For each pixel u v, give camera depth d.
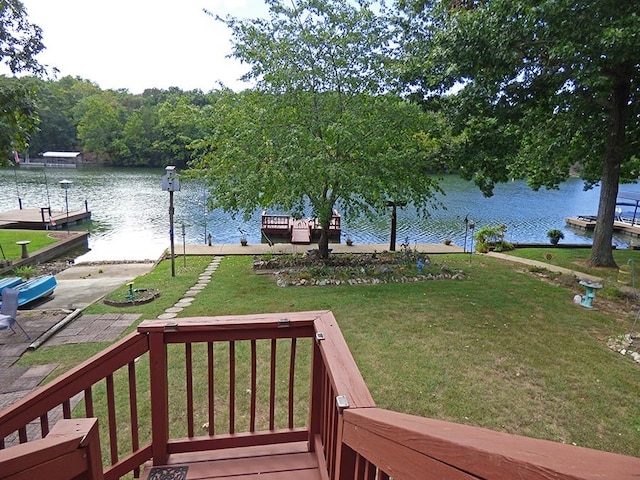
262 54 8.55
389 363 4.44
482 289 7.51
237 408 3.54
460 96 7.92
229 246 13.42
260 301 6.91
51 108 50.53
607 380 4.14
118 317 6.37
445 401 3.71
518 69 7.59
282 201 9.09
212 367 2.04
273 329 2.01
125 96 61.34
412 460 0.87
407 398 3.75
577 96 7.83
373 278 8.31
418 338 5.14
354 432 1.25
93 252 14.77
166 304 6.96
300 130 8.26
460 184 38.91
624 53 6.02
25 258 11.82
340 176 8.19
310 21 8.73
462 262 10.22
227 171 9.07
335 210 17.62
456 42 7.07
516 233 20.17
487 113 8.09
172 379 4.06
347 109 8.70
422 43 8.55
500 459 0.60
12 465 0.80
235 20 8.72
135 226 19.83
